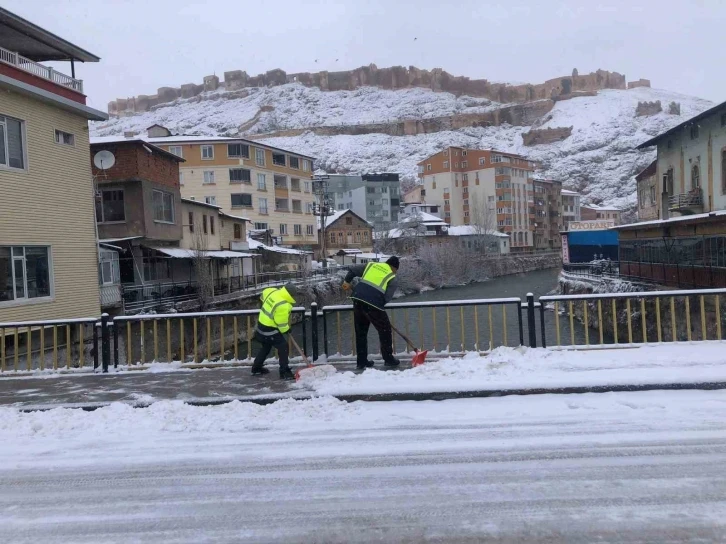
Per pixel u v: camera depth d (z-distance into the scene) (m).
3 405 7.14
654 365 7.43
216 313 9.36
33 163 17.53
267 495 4.44
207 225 38.34
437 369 7.69
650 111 192.00
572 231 55.81
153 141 54.16
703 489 4.27
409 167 176.00
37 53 20.02
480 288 57.59
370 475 4.75
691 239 25.69
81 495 4.56
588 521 3.84
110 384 8.19
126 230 28.11
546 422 5.91
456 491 4.38
